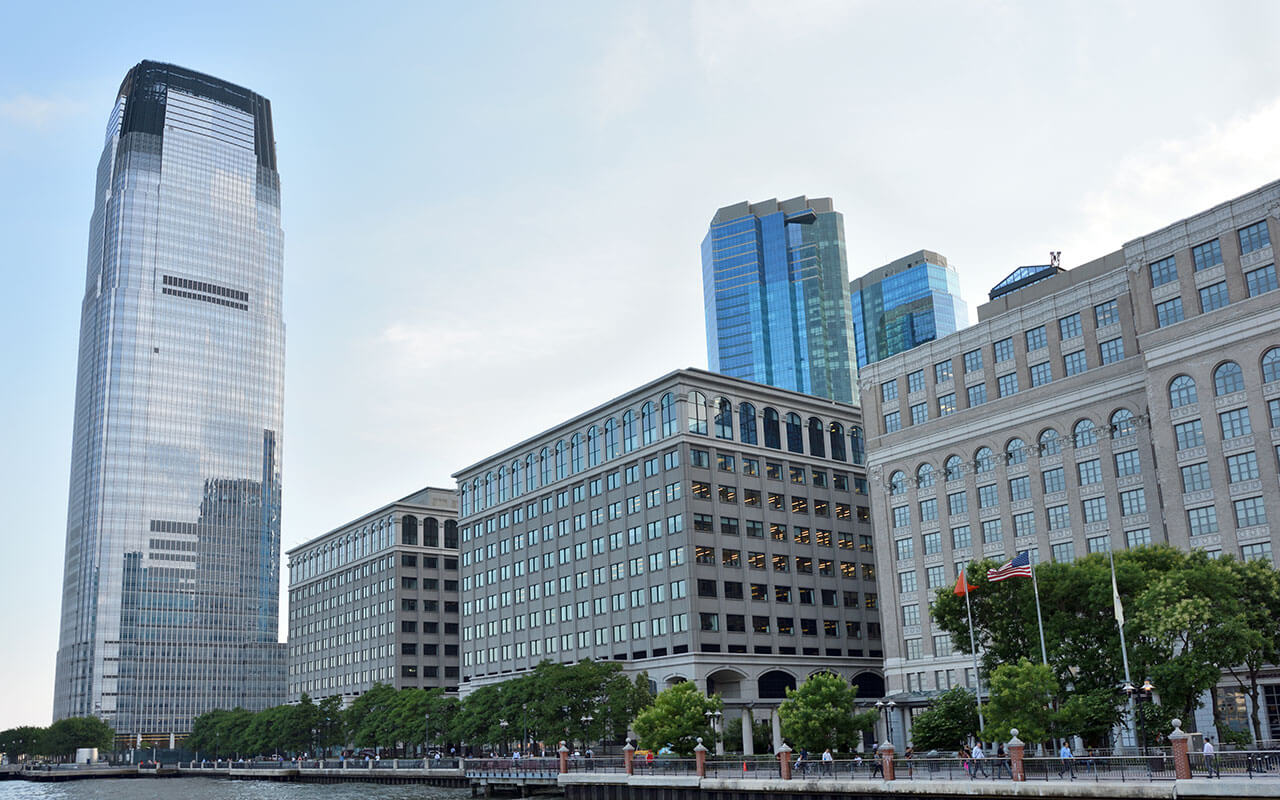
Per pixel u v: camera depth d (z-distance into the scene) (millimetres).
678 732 84375
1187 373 83938
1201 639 59812
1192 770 50562
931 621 105250
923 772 62375
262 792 131125
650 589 122000
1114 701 62094
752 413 129625
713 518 121000
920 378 111062
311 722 169125
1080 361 95812
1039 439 98312
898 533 110875
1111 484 91438
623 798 80062
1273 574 64625
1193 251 85312
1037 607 65438
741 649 118375
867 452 115750
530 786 102562
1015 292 104312
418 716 139375
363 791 121562
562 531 138375
